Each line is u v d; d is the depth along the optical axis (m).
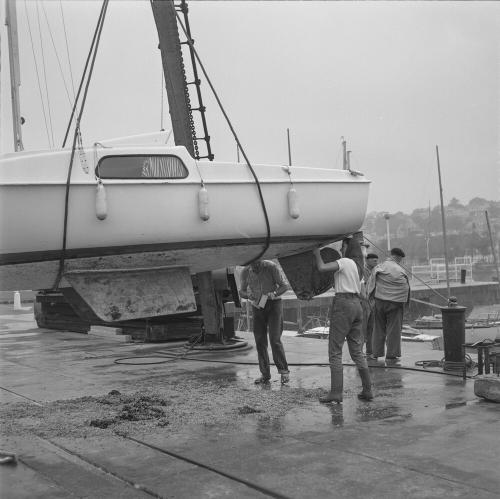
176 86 8.41
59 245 5.45
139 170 5.77
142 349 10.88
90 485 3.85
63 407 6.09
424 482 3.68
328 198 6.79
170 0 8.12
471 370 7.55
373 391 6.49
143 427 5.18
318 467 4.02
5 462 4.28
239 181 6.22
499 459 4.06
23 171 5.31
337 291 5.98
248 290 7.21
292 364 8.55
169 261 6.08
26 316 22.73
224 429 5.07
